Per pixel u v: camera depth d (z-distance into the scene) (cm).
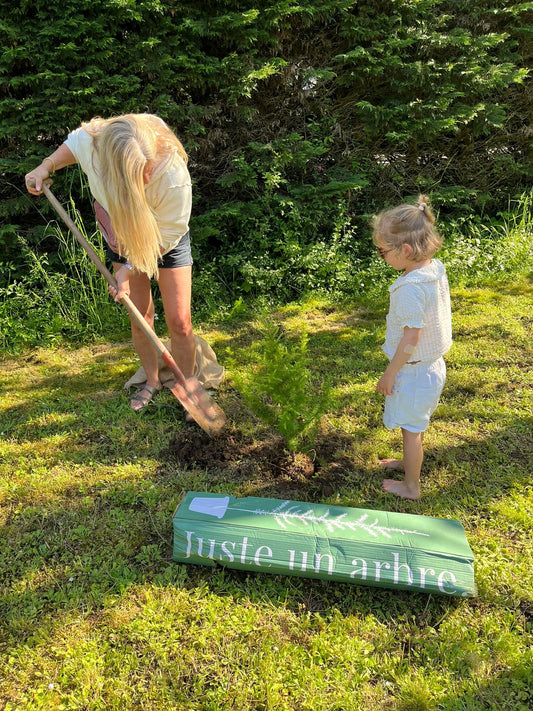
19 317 486
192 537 245
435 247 249
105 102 457
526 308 507
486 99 656
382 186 631
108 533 269
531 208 688
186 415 357
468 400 373
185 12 477
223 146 544
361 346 452
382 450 326
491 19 625
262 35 501
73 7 437
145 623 224
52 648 216
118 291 299
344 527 246
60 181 484
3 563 252
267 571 243
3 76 453
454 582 229
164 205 282
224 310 519
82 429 350
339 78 566
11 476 309
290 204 538
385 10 557
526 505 279
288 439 301
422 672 205
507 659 209
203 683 204
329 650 213
